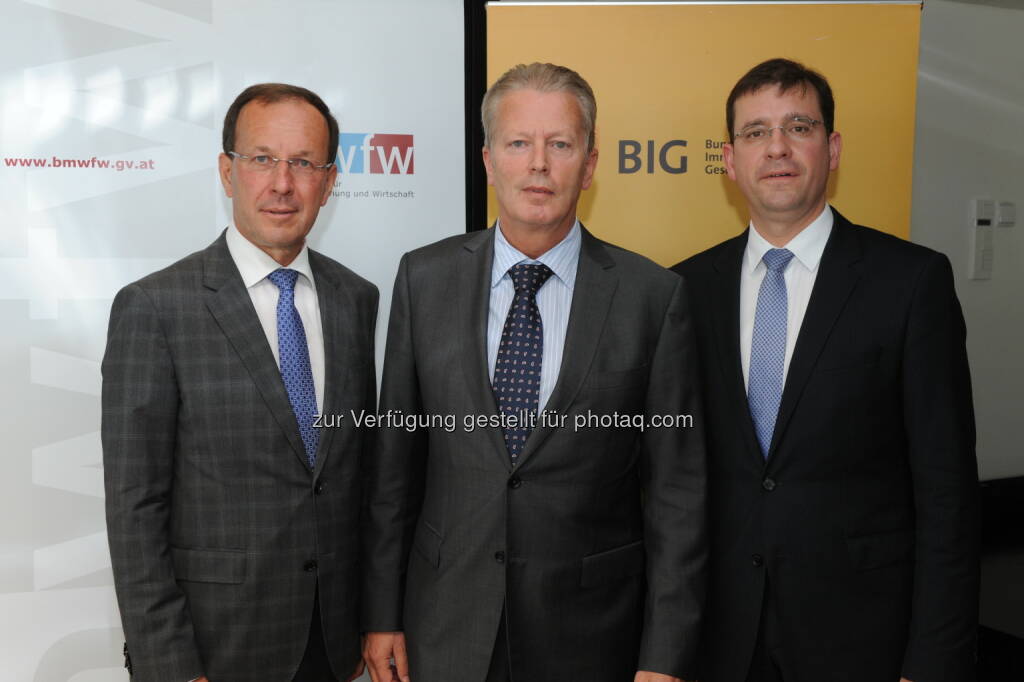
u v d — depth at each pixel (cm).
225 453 156
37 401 212
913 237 369
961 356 163
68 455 215
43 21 206
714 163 227
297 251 170
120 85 212
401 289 168
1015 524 375
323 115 170
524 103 153
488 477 153
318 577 160
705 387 175
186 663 150
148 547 151
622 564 160
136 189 215
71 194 211
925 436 160
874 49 224
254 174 161
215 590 155
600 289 160
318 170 167
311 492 160
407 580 169
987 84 370
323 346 168
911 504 169
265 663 157
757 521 166
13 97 205
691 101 224
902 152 227
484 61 239
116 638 221
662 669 153
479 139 241
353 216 230
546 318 159
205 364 156
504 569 151
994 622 304
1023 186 382
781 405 165
